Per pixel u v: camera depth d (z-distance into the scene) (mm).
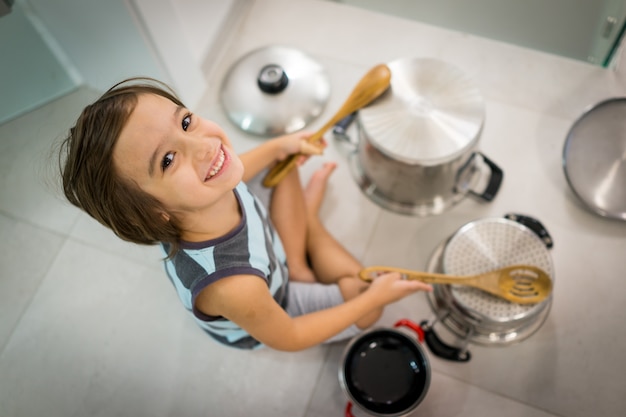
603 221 1104
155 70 1207
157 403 1043
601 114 1086
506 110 1245
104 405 1049
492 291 923
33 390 1069
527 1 1213
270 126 1227
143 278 1163
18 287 1169
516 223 991
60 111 1366
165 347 1091
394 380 911
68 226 1225
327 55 1356
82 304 1146
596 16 1180
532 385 989
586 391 977
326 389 1022
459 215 1144
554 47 1299
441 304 1027
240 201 758
